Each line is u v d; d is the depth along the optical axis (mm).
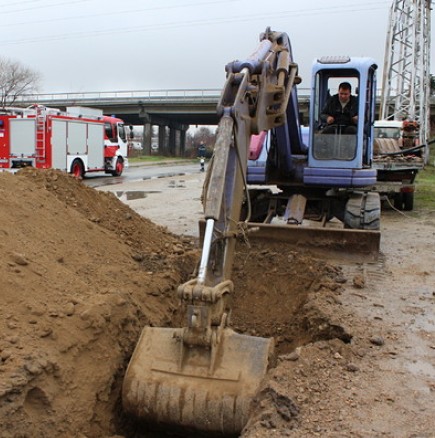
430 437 3430
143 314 5387
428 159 32875
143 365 4199
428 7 32750
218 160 4422
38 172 7809
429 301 6266
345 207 8805
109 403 4473
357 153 8398
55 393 4012
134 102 55344
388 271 7543
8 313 4312
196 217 12336
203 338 4020
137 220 8234
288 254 7406
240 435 3646
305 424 3537
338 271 7223
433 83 45219
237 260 7395
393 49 33719
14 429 3615
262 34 6199
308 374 4141
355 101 8445
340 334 5125
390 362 4559
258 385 3951
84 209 7473
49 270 5137
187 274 6871
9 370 3750
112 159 25922
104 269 5844
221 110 4707
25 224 5766
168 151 67188
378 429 3500
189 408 3975
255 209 9547
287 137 8203
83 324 4527
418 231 11141
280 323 6402
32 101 59094
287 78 5832
